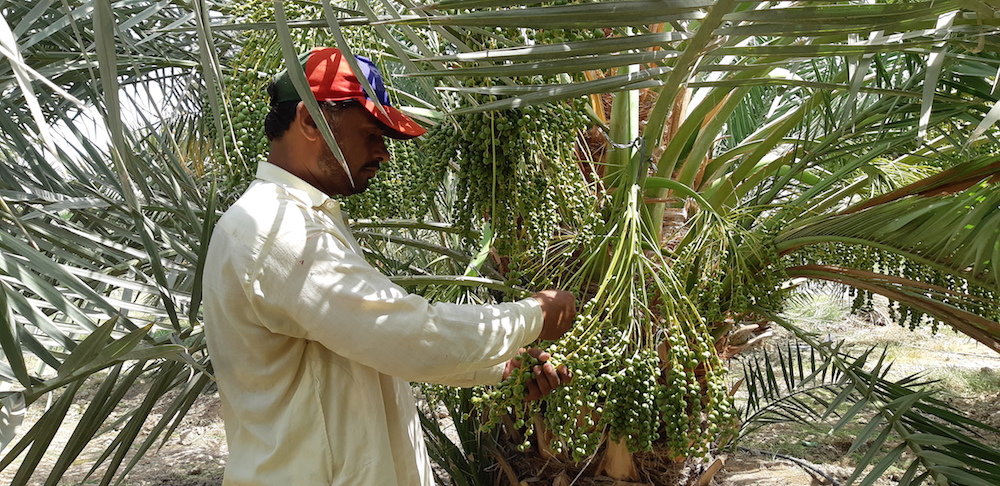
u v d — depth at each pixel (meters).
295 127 1.47
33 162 1.99
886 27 1.20
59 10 2.02
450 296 2.41
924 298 2.10
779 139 2.49
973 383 5.94
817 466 4.43
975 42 1.34
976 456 2.12
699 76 2.65
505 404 1.54
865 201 2.18
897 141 2.28
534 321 1.47
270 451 1.39
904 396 2.21
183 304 1.80
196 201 2.39
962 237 1.90
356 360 1.32
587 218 1.83
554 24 1.15
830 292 6.80
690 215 2.57
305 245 1.30
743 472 4.29
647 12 1.16
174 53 2.64
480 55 1.22
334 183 1.52
